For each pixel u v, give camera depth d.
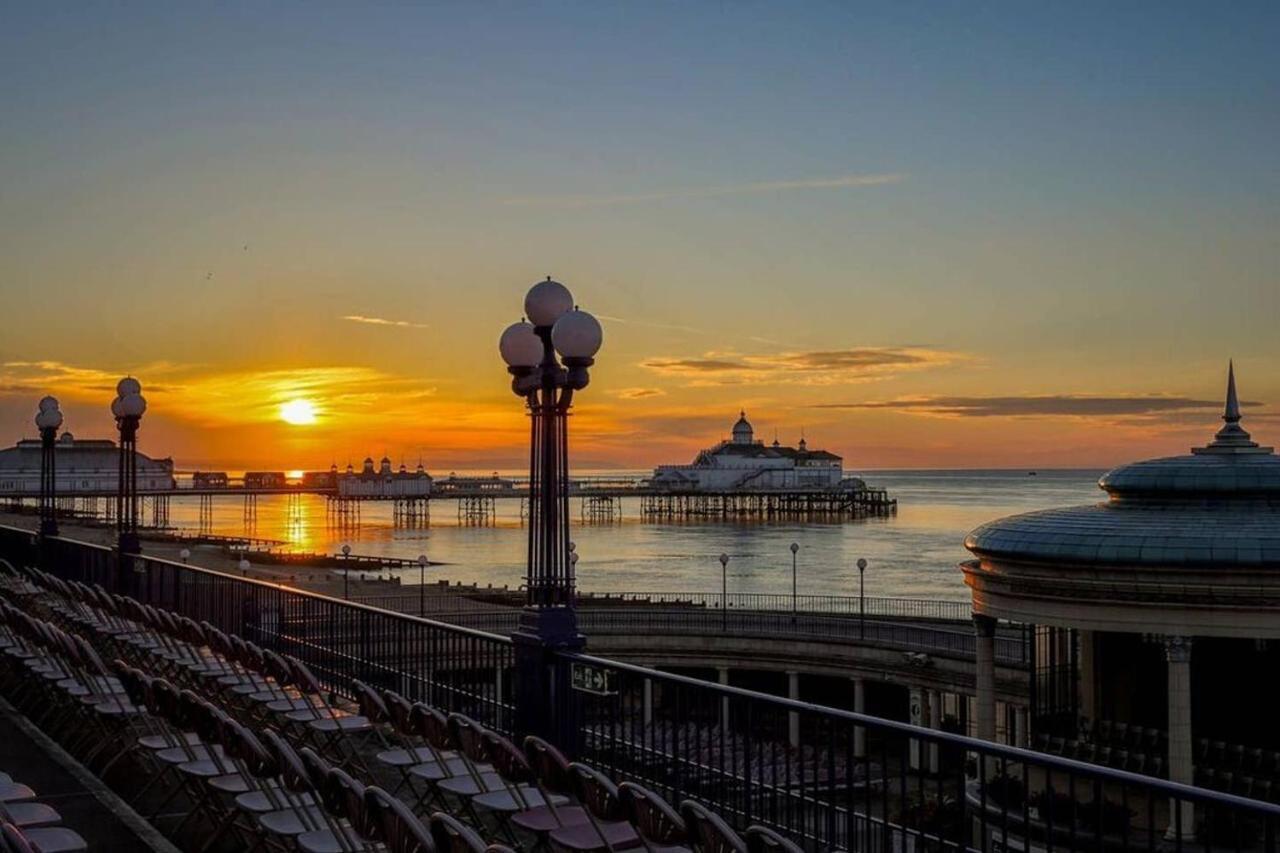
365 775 13.28
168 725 12.55
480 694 14.88
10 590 25.28
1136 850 27.48
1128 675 37.66
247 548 125.62
